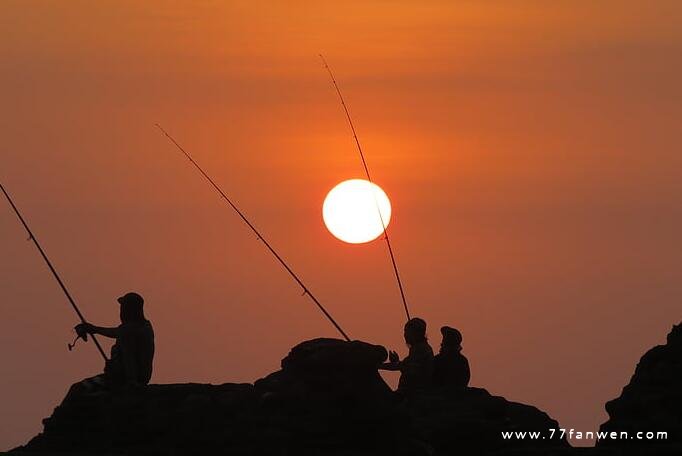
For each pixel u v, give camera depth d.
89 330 86.50
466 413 89.69
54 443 83.44
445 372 95.94
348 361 82.25
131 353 86.12
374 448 81.62
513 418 94.56
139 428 82.94
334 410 81.88
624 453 81.56
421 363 92.56
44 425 85.00
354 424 81.62
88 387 85.88
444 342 97.12
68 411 84.56
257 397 83.31
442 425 87.56
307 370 82.50
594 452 82.25
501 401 91.94
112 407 83.56
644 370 86.62
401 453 81.88
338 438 81.19
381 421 81.88
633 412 84.88
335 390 81.94
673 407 83.75
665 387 84.94
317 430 81.25
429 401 90.88
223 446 81.38
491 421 89.69
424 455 82.56
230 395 83.56
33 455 80.81
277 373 85.38
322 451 80.94
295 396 82.44
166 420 82.81
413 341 93.31
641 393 85.12
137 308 87.12
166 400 83.62
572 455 82.12
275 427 81.69
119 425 83.12
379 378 83.12
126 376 85.56
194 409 82.75
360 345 82.88
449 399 91.31
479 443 87.31
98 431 83.56
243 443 81.38
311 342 83.81
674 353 86.06
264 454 80.75
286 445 81.06
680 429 82.88
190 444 81.69
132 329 86.38
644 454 80.81
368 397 82.00
